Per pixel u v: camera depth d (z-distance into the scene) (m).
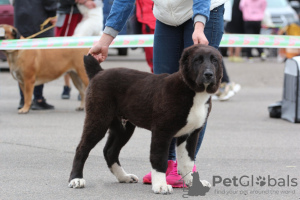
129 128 6.74
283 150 8.80
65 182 6.75
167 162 6.11
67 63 12.52
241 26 23.95
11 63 12.24
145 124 6.15
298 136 10.00
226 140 9.59
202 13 6.18
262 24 25.89
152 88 6.07
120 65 21.81
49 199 6.02
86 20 13.48
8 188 6.46
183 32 6.69
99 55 6.84
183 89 5.82
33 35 11.92
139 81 6.24
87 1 13.38
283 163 7.89
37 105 12.98
